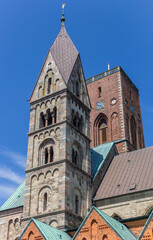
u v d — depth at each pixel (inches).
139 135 3730.3
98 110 3614.7
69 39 2881.4
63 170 2145.7
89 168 2418.8
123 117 3412.9
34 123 2461.9
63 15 3110.2
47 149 2322.8
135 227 1748.3
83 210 2203.5
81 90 2645.2
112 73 3710.6
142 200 2123.5
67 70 2583.7
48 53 2701.8
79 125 2509.8
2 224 2394.2
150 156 2492.6
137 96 3981.3
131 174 2384.4
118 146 3297.2
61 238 1771.7
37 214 2108.8
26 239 1717.5
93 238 1601.9
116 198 2228.1
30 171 2285.9
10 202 2529.5
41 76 2630.4
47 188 2166.6
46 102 2484.0
